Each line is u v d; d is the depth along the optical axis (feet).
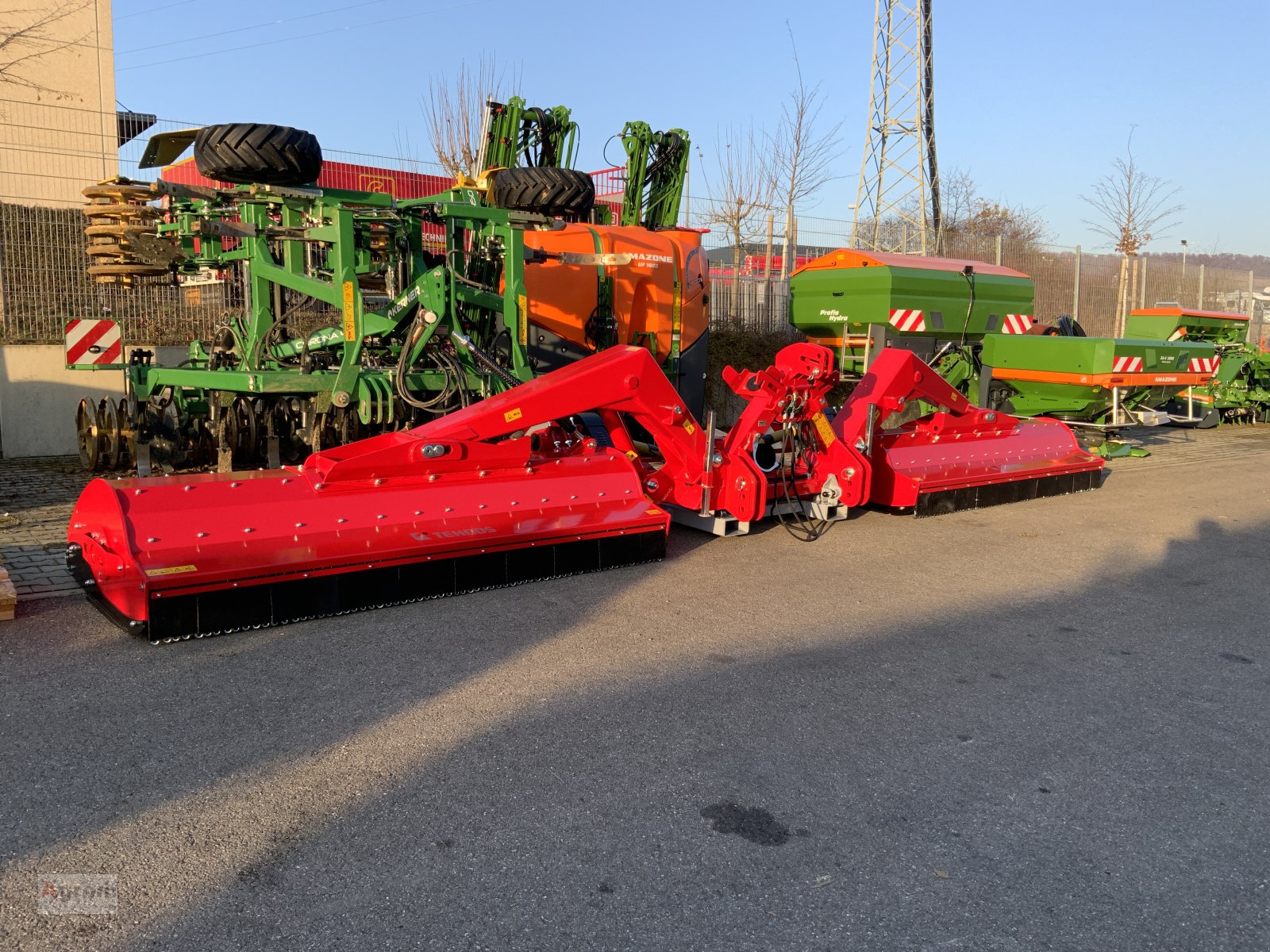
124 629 15.06
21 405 33.17
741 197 75.72
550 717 12.67
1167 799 11.01
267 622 15.60
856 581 19.79
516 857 9.46
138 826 9.83
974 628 16.94
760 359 48.47
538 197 28.04
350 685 13.55
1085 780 11.41
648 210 41.42
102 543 15.53
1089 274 75.00
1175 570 21.29
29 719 12.25
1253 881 9.41
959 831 10.19
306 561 15.74
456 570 17.57
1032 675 14.76
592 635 15.92
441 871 9.19
